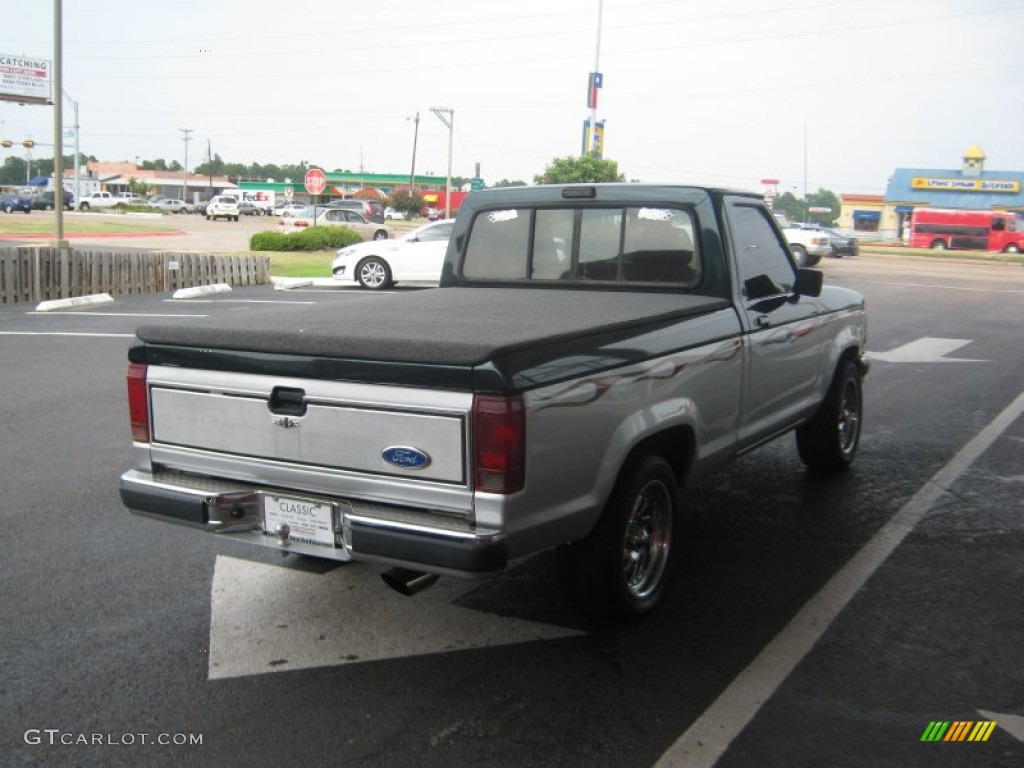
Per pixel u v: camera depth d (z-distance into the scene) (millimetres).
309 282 20969
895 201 75312
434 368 3240
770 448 7359
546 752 3182
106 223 48469
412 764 3115
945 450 7258
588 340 3617
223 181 119188
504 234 5531
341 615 4266
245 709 3459
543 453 3342
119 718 3396
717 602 4418
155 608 4324
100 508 5707
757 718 3400
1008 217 53406
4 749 3191
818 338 5840
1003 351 12586
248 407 3656
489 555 3223
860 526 5492
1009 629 4137
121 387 9305
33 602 4367
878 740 3262
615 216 5141
